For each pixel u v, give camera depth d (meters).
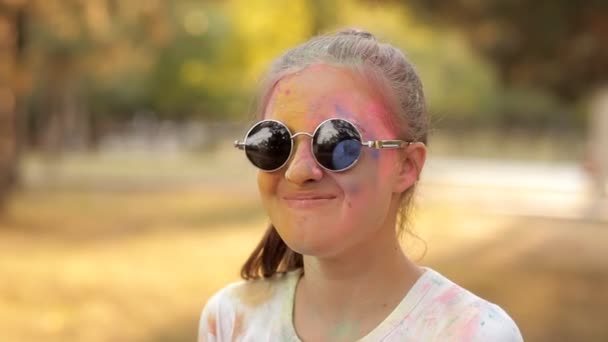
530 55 12.55
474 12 12.12
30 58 20.61
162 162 40.44
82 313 9.54
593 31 11.44
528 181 29.50
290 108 1.90
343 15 24.67
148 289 11.03
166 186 27.00
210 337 2.24
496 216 19.86
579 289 11.20
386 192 1.90
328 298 2.02
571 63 12.47
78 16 16.36
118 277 11.85
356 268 1.97
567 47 12.08
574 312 9.73
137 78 43.69
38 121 46.38
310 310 2.06
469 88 47.06
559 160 45.56
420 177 2.07
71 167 35.41
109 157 44.19
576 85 13.33
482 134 56.66
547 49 12.20
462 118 57.06
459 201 22.72
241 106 49.38
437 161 41.53
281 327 2.07
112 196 23.97
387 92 1.91
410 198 2.08
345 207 1.85
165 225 18.09
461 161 42.47
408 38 38.22
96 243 15.34
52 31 21.00
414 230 2.66
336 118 1.86
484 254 14.27
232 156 45.44
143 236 16.38
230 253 14.29
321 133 1.84
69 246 14.88
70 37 19.27
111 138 54.84
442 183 28.12
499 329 1.86
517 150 52.53
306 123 1.88
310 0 24.27
